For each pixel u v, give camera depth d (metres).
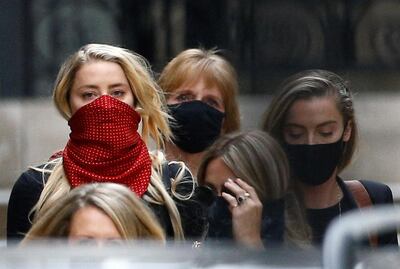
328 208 9.41
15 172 20.33
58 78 9.45
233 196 9.02
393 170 20.44
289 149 9.38
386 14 24.61
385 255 5.49
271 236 8.98
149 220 7.50
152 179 9.13
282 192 9.04
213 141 10.37
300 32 24.16
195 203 9.16
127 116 9.23
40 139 20.53
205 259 5.47
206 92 10.60
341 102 9.51
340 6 24.41
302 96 9.48
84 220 7.38
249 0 23.86
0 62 22.67
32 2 22.94
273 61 23.88
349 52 24.36
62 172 9.20
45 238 7.45
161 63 22.59
